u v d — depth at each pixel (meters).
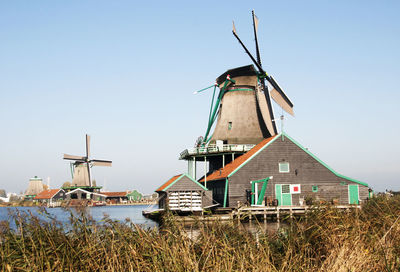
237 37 44.69
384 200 14.38
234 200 36.44
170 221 11.18
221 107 50.16
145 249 9.12
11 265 7.82
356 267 8.20
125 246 8.93
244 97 48.91
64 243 8.70
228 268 8.39
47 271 7.79
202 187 35.50
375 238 10.01
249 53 46.75
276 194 37.28
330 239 9.85
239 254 9.12
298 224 11.22
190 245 9.62
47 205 91.44
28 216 9.51
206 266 8.36
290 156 38.12
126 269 8.43
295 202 37.41
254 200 35.78
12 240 8.77
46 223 9.42
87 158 100.38
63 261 8.08
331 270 8.20
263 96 50.06
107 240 9.34
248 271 8.65
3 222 9.27
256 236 11.59
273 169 37.62
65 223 9.84
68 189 99.75
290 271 8.62
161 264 8.46
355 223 10.72
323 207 12.00
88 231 9.46
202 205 35.19
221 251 9.04
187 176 35.44
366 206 14.77
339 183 38.28
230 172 37.25
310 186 37.91
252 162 37.41
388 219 11.72
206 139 49.53
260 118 48.16
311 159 38.41
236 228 11.48
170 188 35.00
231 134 47.84
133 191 128.88
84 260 8.35
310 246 10.16
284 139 38.31
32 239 8.62
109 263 8.38
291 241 10.39
